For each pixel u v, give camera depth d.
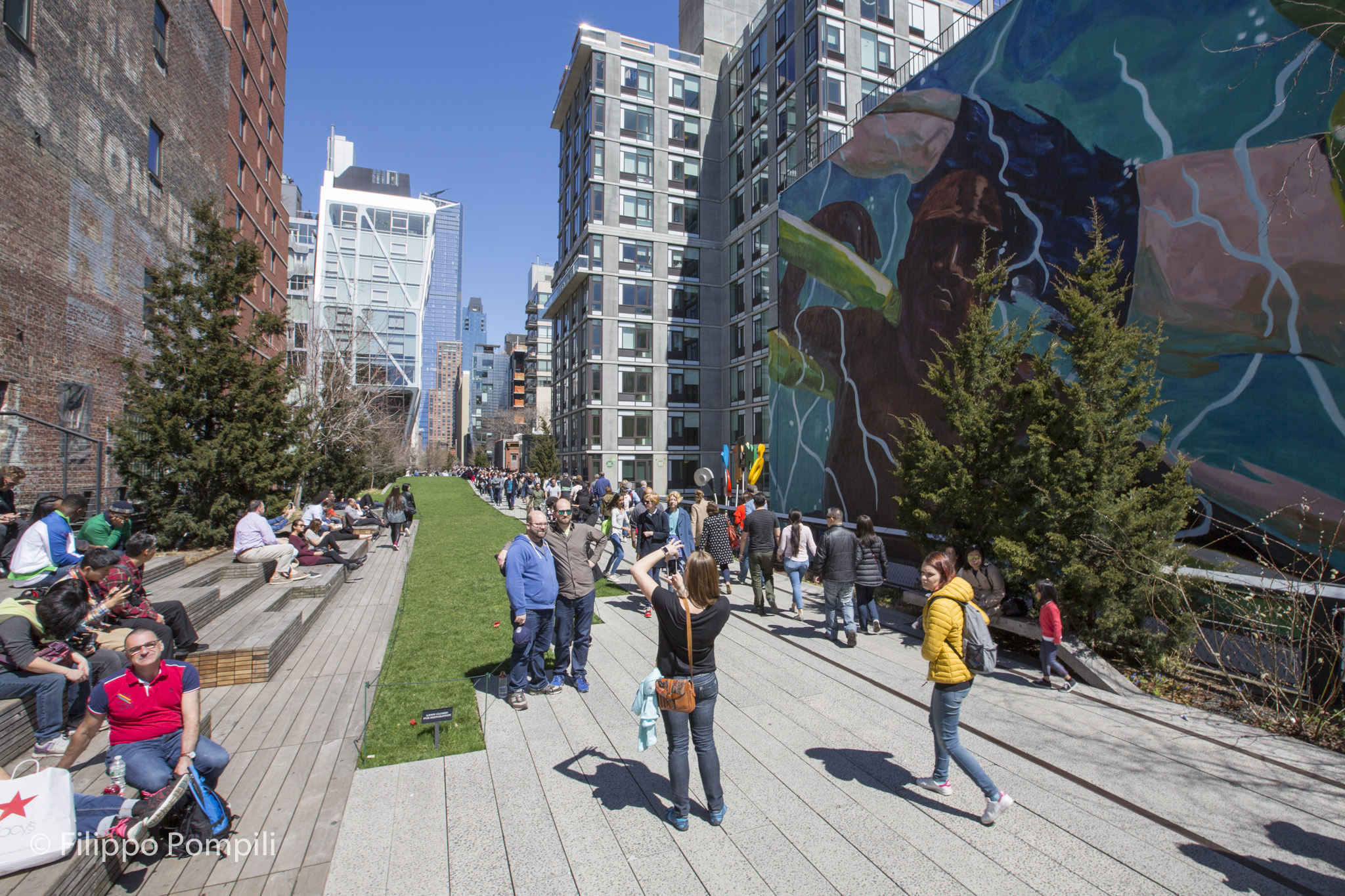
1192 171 7.56
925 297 11.74
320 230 103.25
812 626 8.86
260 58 30.59
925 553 9.19
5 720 4.35
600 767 4.67
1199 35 7.56
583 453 40.94
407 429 93.69
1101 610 6.63
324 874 3.43
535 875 3.40
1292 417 6.53
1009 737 5.13
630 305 40.31
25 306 11.98
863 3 31.45
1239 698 5.93
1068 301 7.27
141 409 12.13
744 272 38.78
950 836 3.74
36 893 2.80
